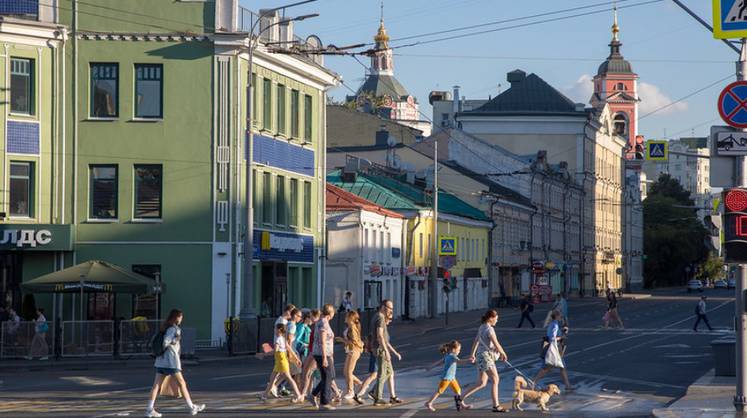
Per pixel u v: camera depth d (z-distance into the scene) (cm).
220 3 7944
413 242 12812
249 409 3984
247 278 7219
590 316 13675
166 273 7931
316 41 9462
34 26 7656
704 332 10119
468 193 15812
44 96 7781
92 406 4106
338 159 15562
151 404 3675
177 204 7944
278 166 8850
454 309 14362
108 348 6881
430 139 17250
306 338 4591
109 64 7919
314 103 9644
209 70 7975
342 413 3866
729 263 3538
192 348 6869
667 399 4503
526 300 11112
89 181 7888
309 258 9562
